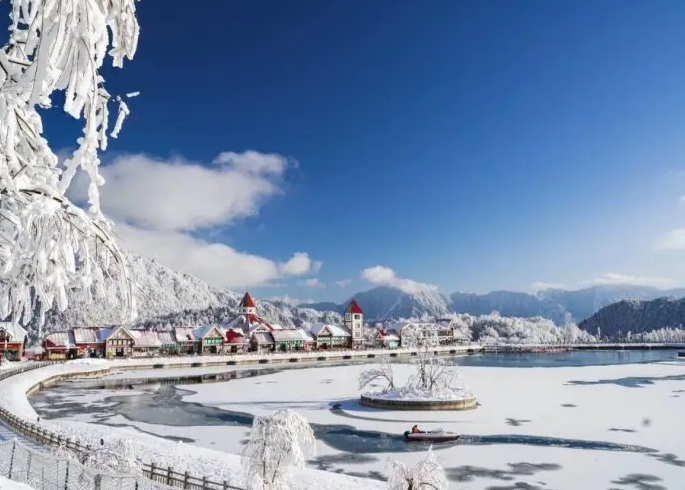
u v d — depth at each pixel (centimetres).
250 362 12300
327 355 13712
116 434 4047
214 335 13500
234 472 3033
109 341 11788
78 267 805
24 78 624
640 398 6166
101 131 739
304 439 2047
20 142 773
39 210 708
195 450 3619
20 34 720
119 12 662
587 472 3347
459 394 5819
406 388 5928
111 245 826
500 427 4631
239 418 5209
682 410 5347
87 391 7144
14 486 1403
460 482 3178
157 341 12662
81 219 773
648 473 3312
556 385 7450
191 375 9406
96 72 615
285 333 15125
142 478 2061
